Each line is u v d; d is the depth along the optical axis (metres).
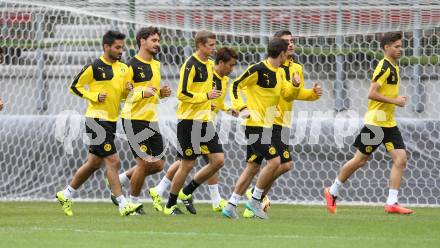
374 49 41.47
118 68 31.56
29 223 28.47
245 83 30.23
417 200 38.72
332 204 33.94
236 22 35.91
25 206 36.81
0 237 23.83
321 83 42.00
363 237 24.53
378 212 34.44
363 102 41.03
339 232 25.98
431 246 22.45
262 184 30.66
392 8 33.66
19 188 41.50
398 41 32.84
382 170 39.00
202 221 29.39
